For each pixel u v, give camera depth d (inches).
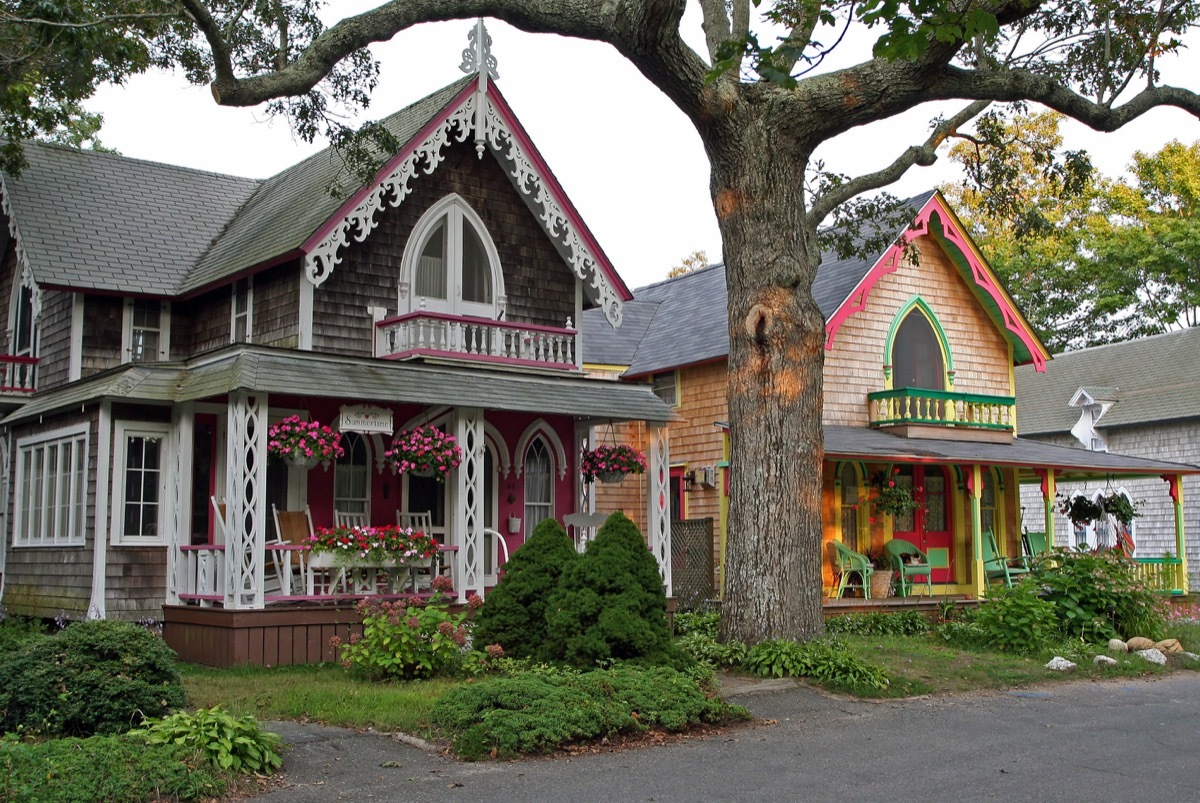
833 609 809.5
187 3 519.5
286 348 596.7
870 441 875.4
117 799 294.4
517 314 797.9
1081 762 373.4
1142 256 1697.8
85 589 634.8
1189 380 1250.6
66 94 837.8
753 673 515.8
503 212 799.1
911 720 445.4
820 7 516.7
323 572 644.1
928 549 975.6
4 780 289.1
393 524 711.1
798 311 545.3
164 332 807.7
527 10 543.2
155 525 644.7
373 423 612.7
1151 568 1007.0
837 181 681.0
